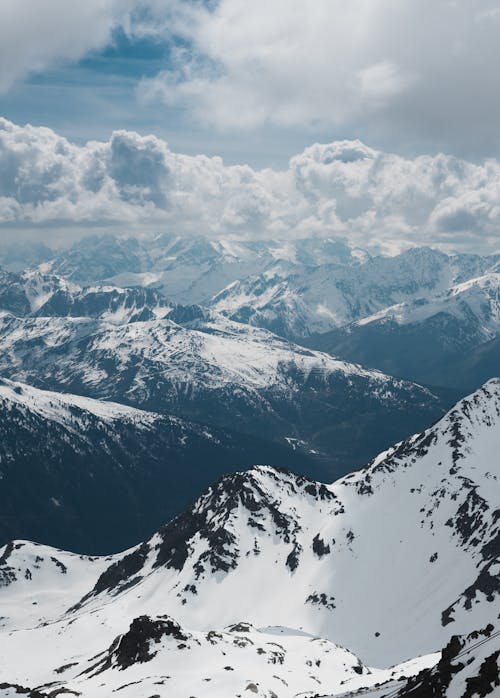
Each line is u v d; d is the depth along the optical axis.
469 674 94.81
